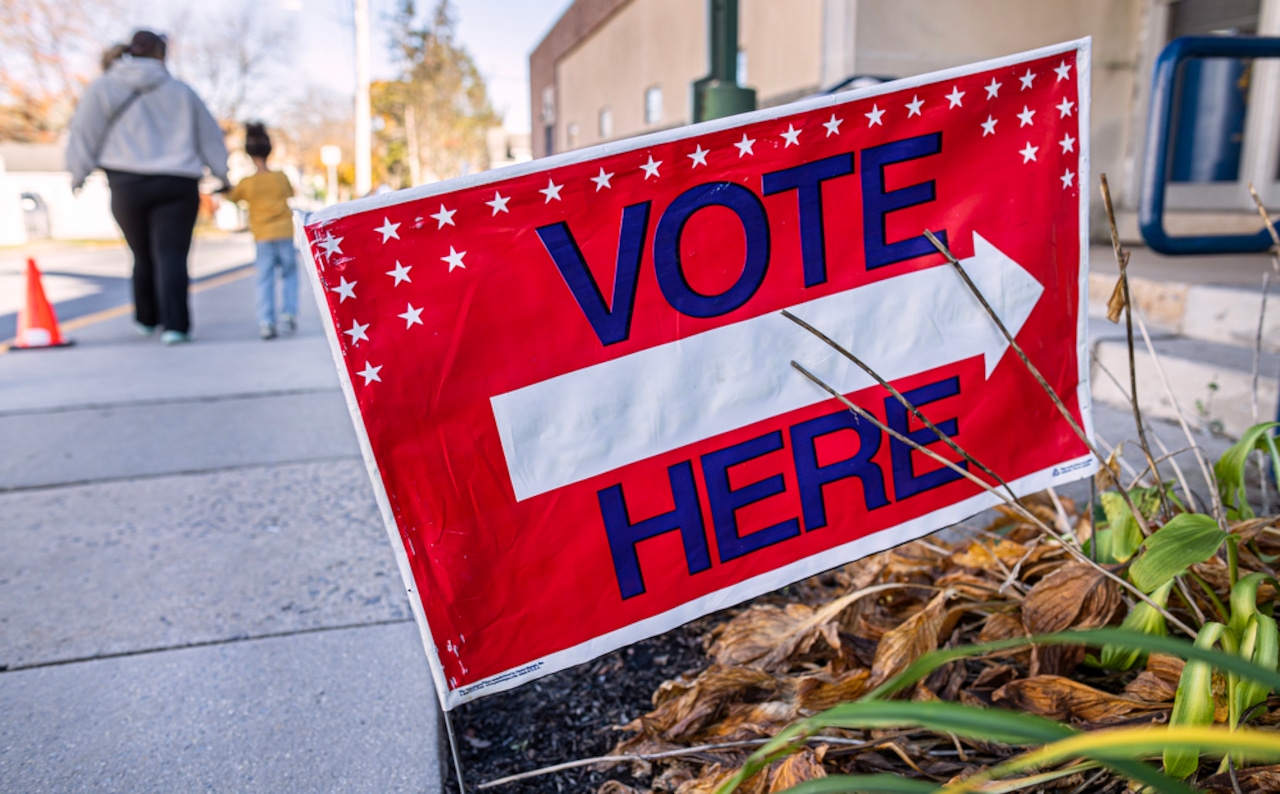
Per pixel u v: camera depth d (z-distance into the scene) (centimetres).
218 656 158
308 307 695
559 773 131
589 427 116
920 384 131
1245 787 98
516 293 111
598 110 1260
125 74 452
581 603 119
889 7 526
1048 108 131
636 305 116
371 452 108
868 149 123
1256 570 135
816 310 124
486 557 114
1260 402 225
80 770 128
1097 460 140
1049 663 126
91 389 371
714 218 118
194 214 485
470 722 144
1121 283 120
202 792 123
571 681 155
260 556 201
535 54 1741
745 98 365
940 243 117
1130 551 141
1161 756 105
